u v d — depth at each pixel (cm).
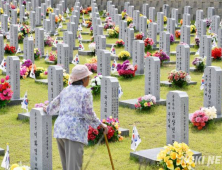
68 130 902
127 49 2475
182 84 1836
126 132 1350
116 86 1391
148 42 2564
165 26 3462
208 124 1393
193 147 1250
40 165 1072
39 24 3562
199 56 2302
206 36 2181
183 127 1205
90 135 1250
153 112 1553
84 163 1150
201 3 3622
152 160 1113
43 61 2366
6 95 1586
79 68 934
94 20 3039
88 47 2684
